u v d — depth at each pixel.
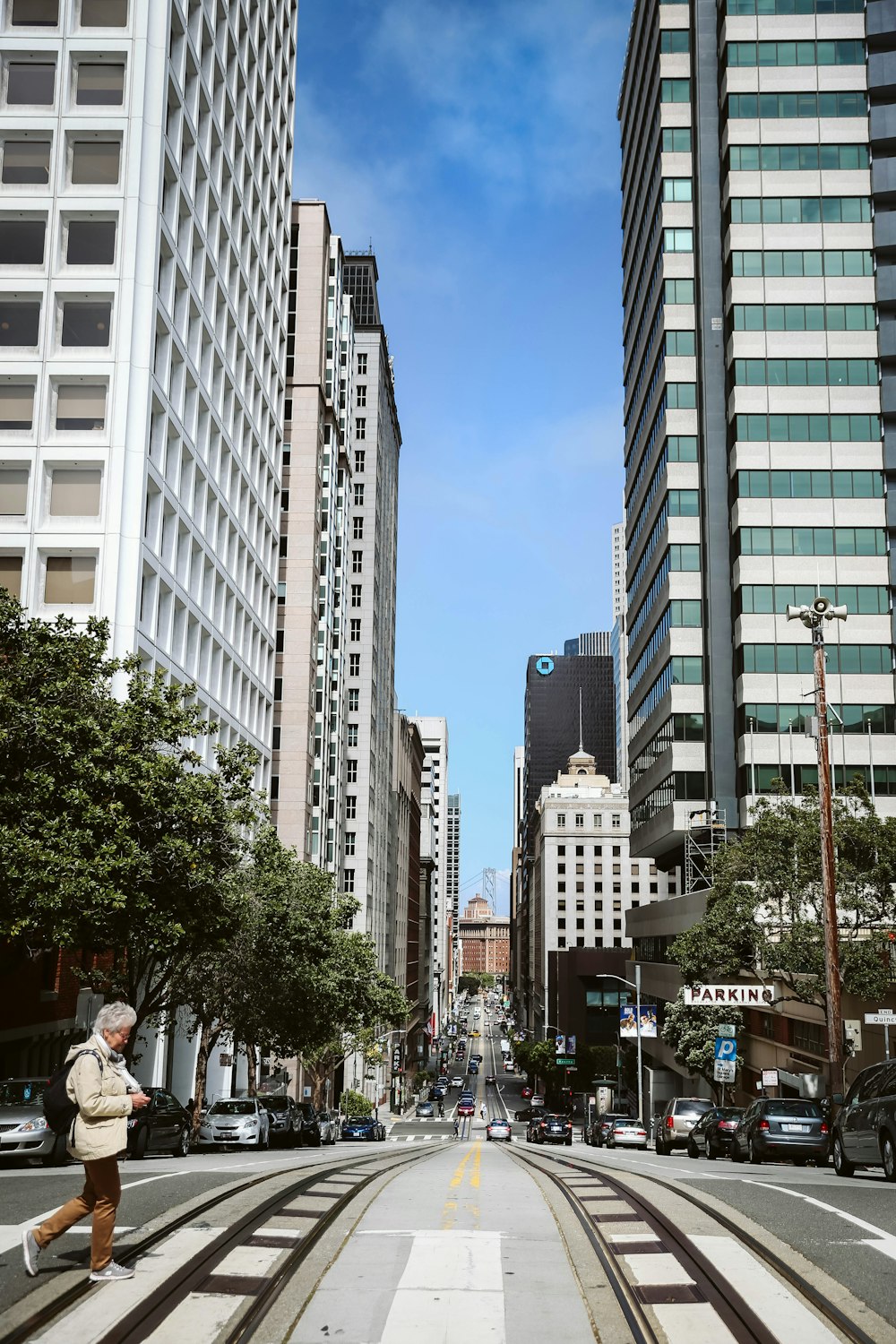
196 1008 36.91
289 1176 14.41
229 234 50.66
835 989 28.09
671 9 74.75
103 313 38.22
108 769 23.25
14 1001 33.94
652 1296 7.87
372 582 113.00
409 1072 145.38
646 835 77.25
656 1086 79.19
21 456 37.41
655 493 75.56
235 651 54.47
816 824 35.75
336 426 92.31
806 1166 24.42
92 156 39.19
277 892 36.75
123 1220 10.08
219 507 50.38
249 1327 7.07
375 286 134.25
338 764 94.00
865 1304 7.68
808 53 70.31
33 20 39.62
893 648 64.56
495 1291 8.09
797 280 68.12
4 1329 6.67
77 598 36.97
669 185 73.00
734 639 66.69
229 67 51.03
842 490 66.12
